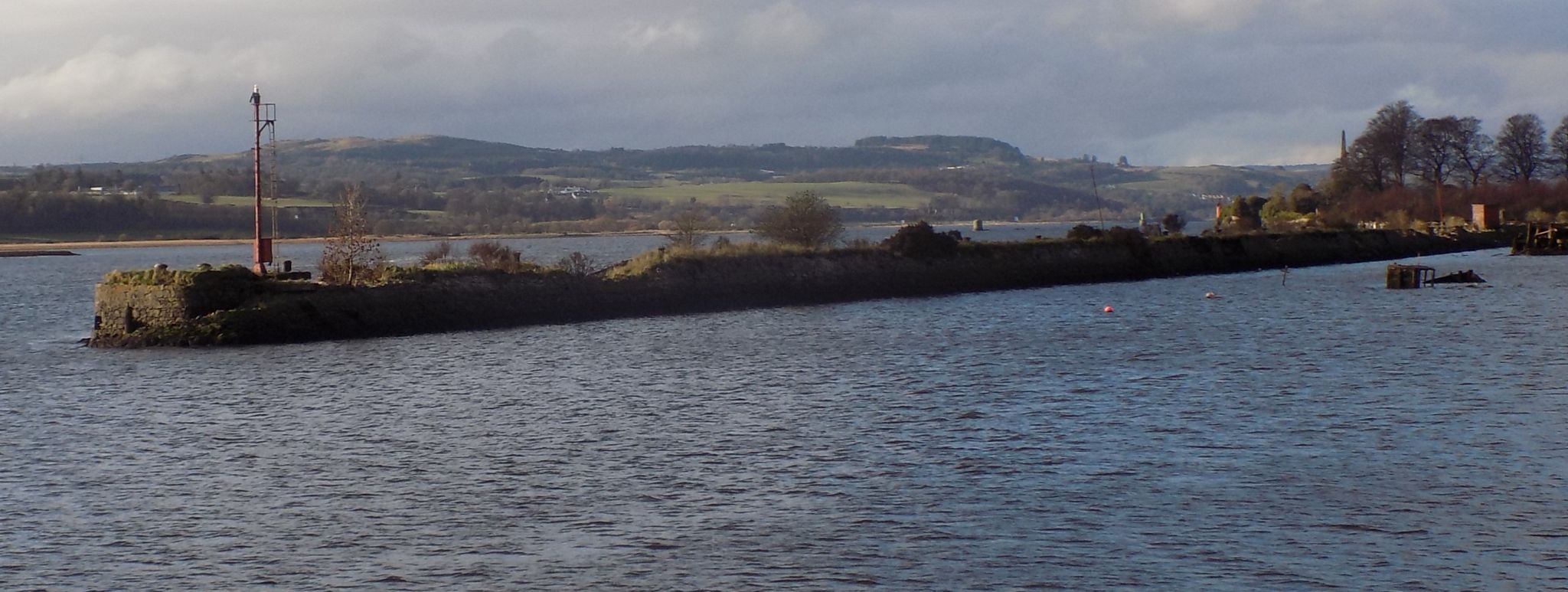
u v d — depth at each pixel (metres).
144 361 61.03
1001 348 62.06
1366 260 140.75
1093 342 64.06
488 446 39.84
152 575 28.33
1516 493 32.66
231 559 29.27
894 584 27.03
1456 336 64.69
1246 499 32.44
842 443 39.44
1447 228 165.38
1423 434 39.44
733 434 41.06
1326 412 43.19
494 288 77.81
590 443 40.00
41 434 43.19
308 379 54.16
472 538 30.50
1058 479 34.59
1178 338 65.69
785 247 99.88
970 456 37.38
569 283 81.44
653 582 27.42
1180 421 41.97
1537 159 196.88
